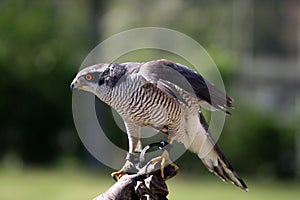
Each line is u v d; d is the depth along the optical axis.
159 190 5.17
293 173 24.23
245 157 24.19
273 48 30.41
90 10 26.31
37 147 25.03
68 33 25.88
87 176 22.22
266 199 19.08
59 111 24.95
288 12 31.44
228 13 30.66
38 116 24.89
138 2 28.30
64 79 24.94
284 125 24.72
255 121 24.33
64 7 26.66
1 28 25.09
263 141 24.27
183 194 18.80
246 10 30.84
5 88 24.73
